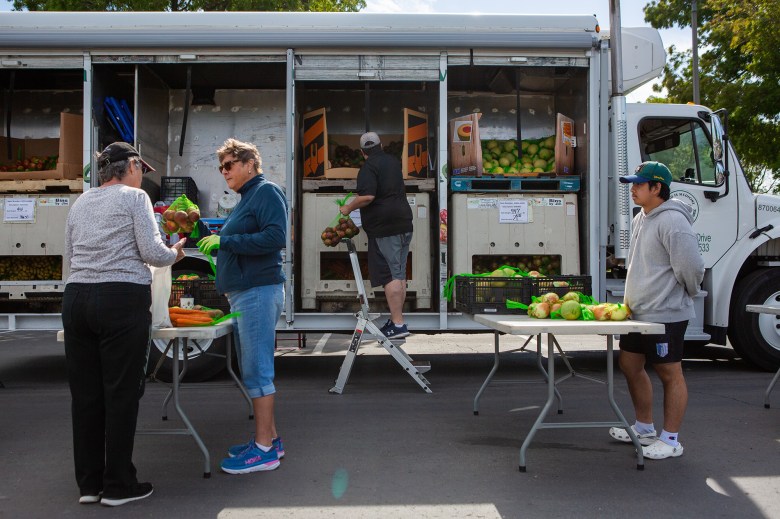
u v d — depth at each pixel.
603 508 3.23
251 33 6.38
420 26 6.46
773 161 15.91
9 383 6.71
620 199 6.65
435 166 7.87
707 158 7.07
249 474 3.74
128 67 7.03
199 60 6.45
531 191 6.74
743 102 15.80
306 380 6.74
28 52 6.42
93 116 6.49
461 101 8.18
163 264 3.36
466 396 5.89
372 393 6.04
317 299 6.77
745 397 5.77
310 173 7.27
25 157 8.15
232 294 3.80
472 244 6.66
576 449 4.24
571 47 6.48
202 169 8.12
